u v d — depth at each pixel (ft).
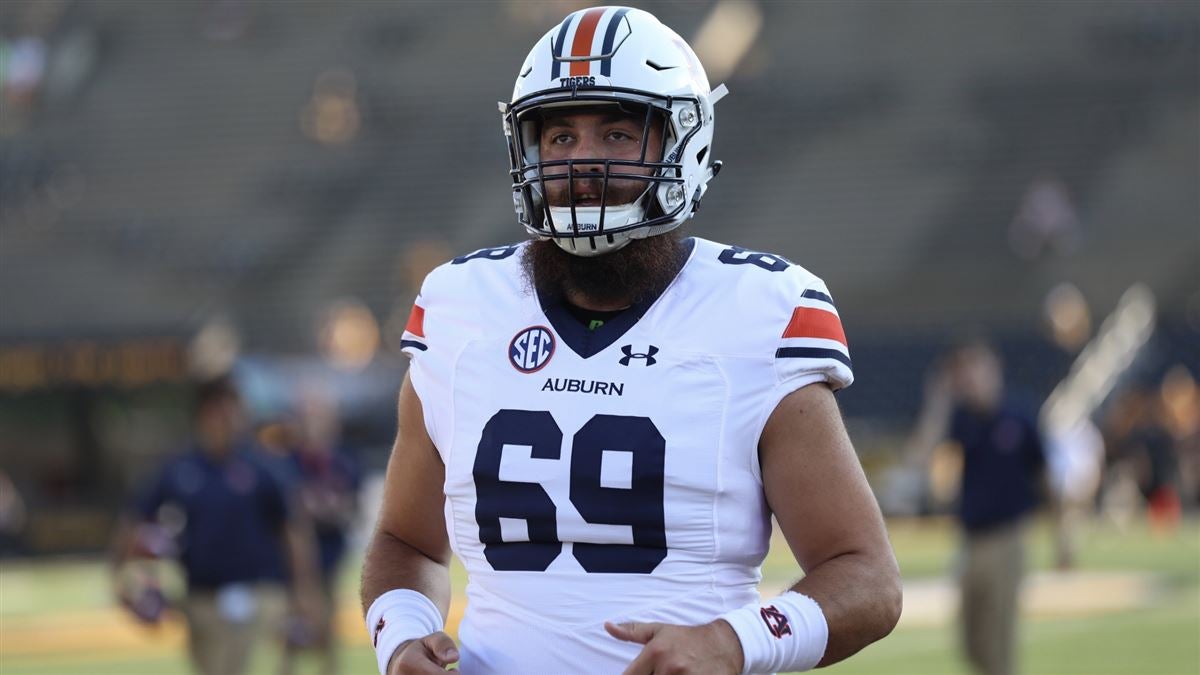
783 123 310.45
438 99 331.16
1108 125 296.51
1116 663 112.78
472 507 31.17
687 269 31.42
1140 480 228.22
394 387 263.29
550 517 30.14
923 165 296.71
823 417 30.40
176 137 332.19
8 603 188.03
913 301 274.98
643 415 30.09
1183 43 309.01
